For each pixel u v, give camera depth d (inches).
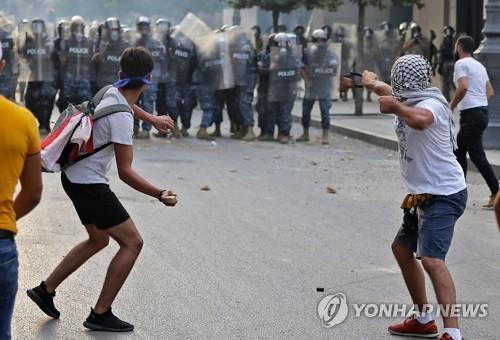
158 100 772.0
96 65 747.4
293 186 525.3
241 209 446.9
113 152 254.1
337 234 390.3
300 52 756.0
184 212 434.6
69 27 741.3
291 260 341.7
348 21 1466.5
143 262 334.6
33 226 393.1
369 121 911.7
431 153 237.8
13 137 173.0
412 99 238.7
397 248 252.1
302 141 773.3
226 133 837.2
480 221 424.2
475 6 1154.7
